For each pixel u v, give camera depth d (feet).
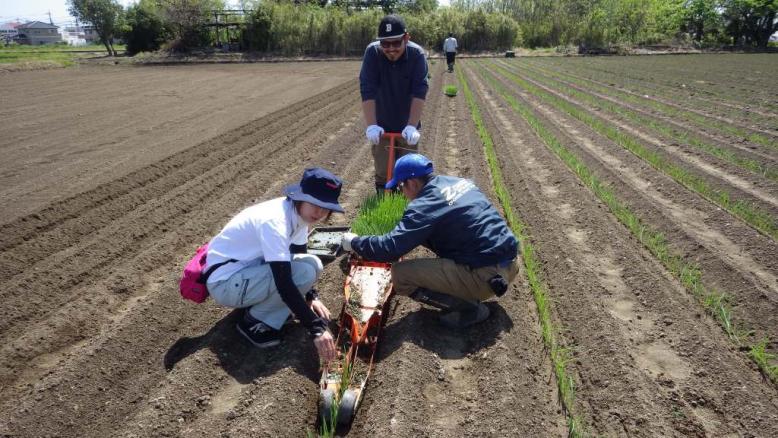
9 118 39.99
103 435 9.66
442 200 11.75
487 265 11.91
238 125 36.68
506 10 159.22
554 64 93.66
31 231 18.19
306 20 122.11
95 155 28.40
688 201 20.99
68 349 12.32
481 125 36.50
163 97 52.21
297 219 10.93
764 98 47.24
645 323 13.12
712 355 11.66
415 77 17.13
